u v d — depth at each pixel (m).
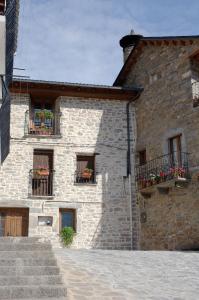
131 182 17.11
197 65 15.53
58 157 16.64
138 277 7.95
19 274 6.47
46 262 6.83
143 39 17.47
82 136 17.09
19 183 16.03
